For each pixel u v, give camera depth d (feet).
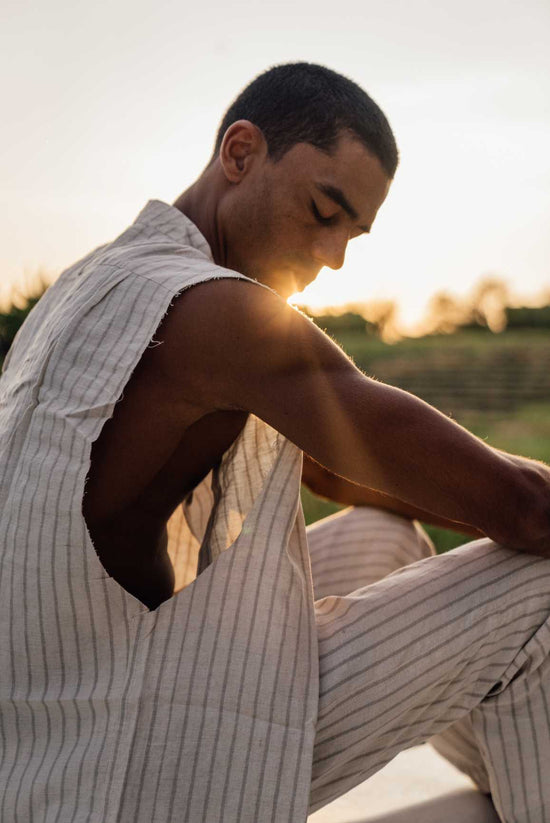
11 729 4.31
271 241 5.25
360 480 4.32
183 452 4.43
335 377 4.23
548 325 78.54
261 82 5.42
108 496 4.26
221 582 4.22
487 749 4.93
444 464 4.23
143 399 4.21
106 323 4.24
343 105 5.16
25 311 21.63
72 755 4.10
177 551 5.27
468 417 47.37
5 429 4.34
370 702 4.36
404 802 6.16
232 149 5.25
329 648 4.40
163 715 4.05
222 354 4.14
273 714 4.14
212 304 4.15
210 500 5.23
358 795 6.32
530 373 59.62
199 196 5.45
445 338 72.38
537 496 4.45
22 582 4.16
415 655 4.44
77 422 4.08
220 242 5.36
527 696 4.75
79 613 4.12
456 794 6.02
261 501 4.34
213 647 4.14
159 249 4.66
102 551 4.35
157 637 4.12
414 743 4.74
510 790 4.90
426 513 6.23
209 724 4.07
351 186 5.15
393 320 73.15
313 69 5.32
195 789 4.02
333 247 5.23
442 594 4.58
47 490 4.09
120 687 4.08
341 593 6.14
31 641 4.19
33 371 4.32
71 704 4.14
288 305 4.27
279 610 4.27
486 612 4.58
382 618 4.49
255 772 4.08
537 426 42.88
